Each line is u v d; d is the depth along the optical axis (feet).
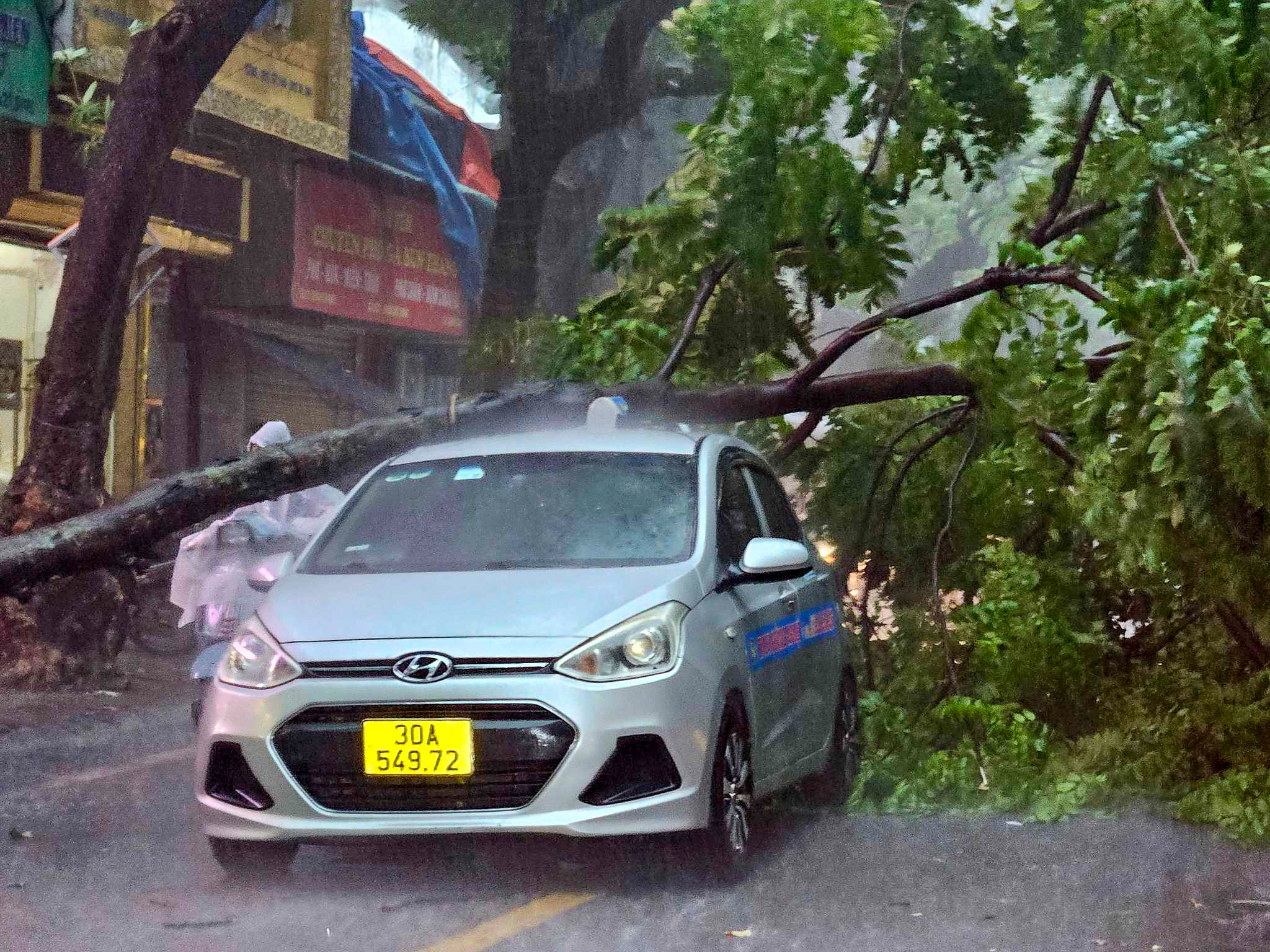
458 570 20.04
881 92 31.89
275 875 18.61
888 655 30.89
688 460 22.24
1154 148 26.94
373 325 75.36
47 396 37.35
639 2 64.39
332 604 18.80
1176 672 26.53
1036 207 33.04
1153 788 24.29
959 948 15.94
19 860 20.18
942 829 22.56
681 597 18.90
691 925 16.81
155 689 37.99
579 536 20.67
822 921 17.02
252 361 69.82
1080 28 31.19
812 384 30.40
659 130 95.14
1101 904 17.89
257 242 66.95
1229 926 16.94
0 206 52.06
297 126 66.08
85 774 26.63
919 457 32.07
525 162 62.59
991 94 33.19
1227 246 22.91
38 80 51.75
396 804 17.57
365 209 72.43
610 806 17.47
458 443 23.45
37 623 36.81
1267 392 21.70
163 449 62.49
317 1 67.51
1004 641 27.02
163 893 18.37
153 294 60.54
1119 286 23.24
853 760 24.98
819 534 32.71
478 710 17.54
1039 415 27.22
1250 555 22.03
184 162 59.57
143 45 37.58
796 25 27.99
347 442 27.91
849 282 31.48
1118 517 23.11
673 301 33.04
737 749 19.21
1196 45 27.48
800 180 29.25
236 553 26.94
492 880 19.03
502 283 61.98
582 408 28.91
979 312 27.55
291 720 17.85
